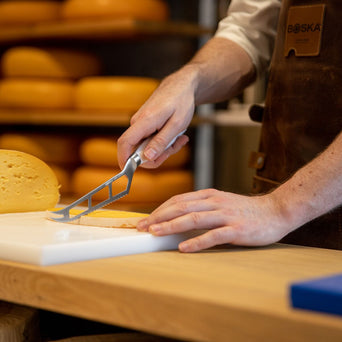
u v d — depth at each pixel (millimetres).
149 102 1182
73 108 2740
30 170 1312
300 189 1011
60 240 920
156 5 2600
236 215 1000
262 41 1439
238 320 640
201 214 989
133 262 894
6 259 892
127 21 2488
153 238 991
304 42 1217
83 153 2582
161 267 854
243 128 2660
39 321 1028
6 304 1030
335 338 576
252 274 820
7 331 911
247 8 1432
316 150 1203
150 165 1214
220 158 2779
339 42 1175
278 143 1271
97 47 3154
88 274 793
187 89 1226
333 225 1123
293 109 1233
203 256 954
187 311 677
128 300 725
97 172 2484
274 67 1293
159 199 2436
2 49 3301
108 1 2545
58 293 799
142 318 714
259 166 1307
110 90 2537
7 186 1278
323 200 999
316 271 852
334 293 603
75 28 2639
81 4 2600
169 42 2963
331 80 1184
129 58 3082
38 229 1044
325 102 1190
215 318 657
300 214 1007
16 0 3057
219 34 1450
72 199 2502
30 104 2672
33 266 849
